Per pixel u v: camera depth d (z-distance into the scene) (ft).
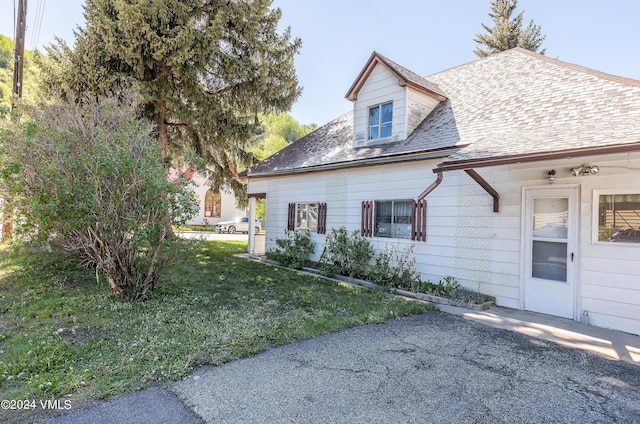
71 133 16.98
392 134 29.50
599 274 17.70
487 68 32.48
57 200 15.65
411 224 26.63
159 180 17.48
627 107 17.19
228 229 86.38
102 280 22.81
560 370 12.23
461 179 23.66
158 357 11.82
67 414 8.55
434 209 25.18
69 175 16.57
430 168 25.44
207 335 14.03
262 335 14.35
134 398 9.42
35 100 24.73
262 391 10.09
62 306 17.25
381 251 28.63
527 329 16.84
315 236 35.09
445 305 21.40
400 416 9.06
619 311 16.98
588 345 14.82
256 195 43.68
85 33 34.22
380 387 10.60
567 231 18.95
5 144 16.37
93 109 19.90
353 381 10.92
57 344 12.46
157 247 18.89
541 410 9.59
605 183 17.61
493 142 19.16
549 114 20.54
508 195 21.30
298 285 25.49
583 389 10.87
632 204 16.79
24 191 16.63
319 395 9.98
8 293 19.48
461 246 23.54
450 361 12.77
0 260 28.07
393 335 15.46
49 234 18.39
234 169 50.93
